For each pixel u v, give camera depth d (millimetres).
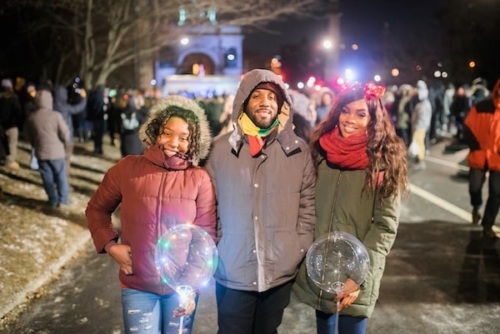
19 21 23203
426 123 11992
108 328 4215
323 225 2879
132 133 10789
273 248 2748
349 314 2834
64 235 6551
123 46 23766
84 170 11461
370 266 2762
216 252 2617
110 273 5523
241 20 18484
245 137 2750
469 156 6715
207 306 4684
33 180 9609
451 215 7801
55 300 4781
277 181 2748
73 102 13664
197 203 2684
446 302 4668
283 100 2797
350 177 2809
